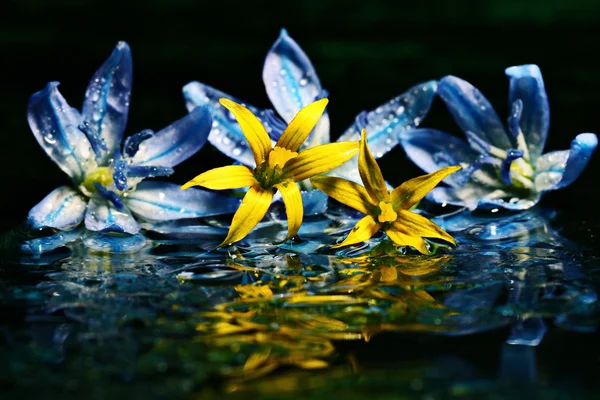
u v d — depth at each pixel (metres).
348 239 0.26
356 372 0.22
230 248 0.26
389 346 0.23
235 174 0.26
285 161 0.26
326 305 0.24
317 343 0.23
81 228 0.27
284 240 0.27
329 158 0.26
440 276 0.25
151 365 0.22
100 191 0.27
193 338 0.23
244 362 0.22
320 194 0.27
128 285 0.25
